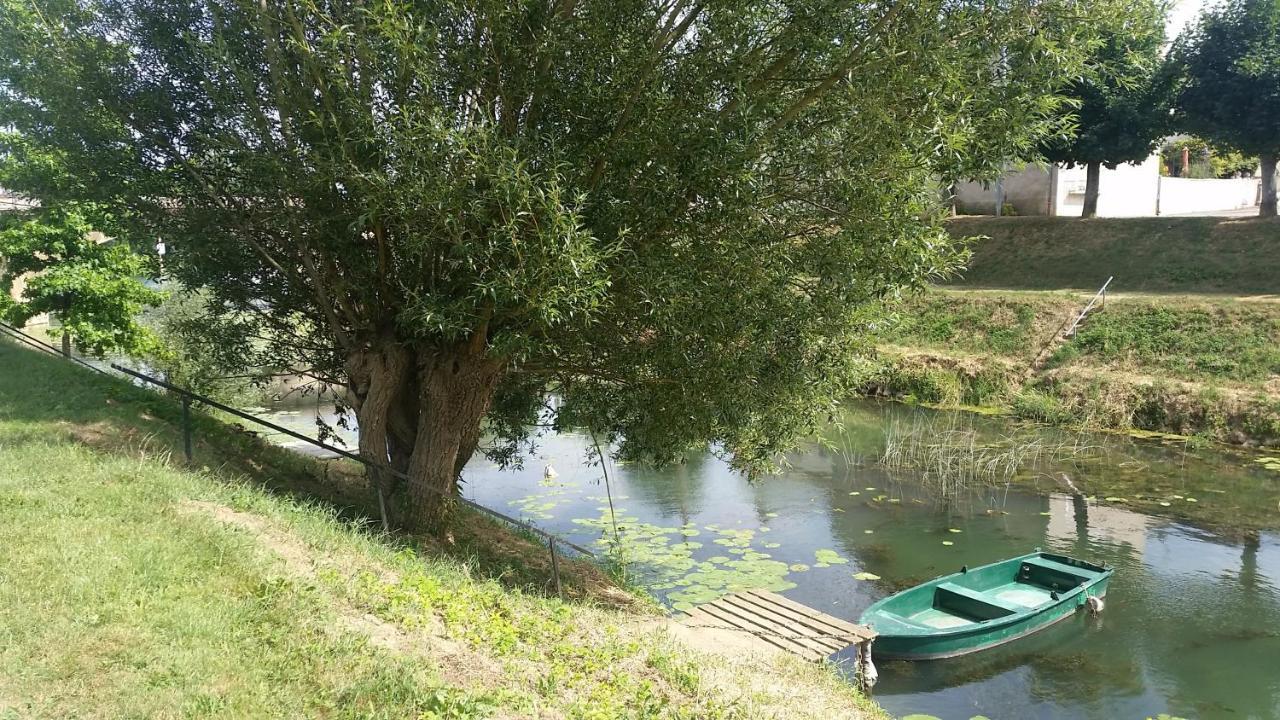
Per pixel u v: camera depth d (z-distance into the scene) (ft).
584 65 26.84
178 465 26.30
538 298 23.03
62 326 52.24
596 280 23.35
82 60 27.09
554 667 19.98
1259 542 47.52
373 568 22.17
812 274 28.84
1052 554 43.29
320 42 24.59
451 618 20.57
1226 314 76.33
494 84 27.12
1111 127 90.99
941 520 52.03
